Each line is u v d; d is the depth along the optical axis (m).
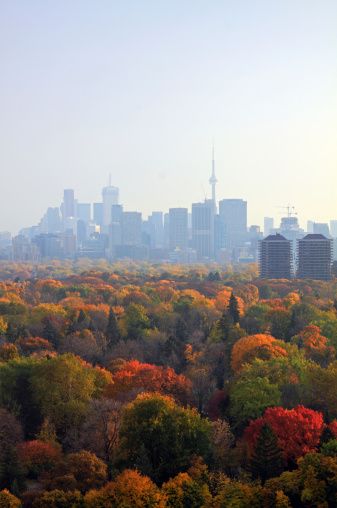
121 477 106.94
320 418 124.50
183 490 105.31
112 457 122.50
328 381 147.25
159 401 127.31
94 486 110.56
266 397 140.50
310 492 102.62
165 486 106.00
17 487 108.00
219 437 127.00
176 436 118.94
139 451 116.19
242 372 162.50
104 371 164.25
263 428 115.31
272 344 190.38
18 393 151.25
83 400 146.88
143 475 112.62
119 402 140.88
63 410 141.38
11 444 120.12
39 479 115.06
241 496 103.69
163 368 181.50
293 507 104.69
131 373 163.25
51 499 102.50
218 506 103.12
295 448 117.19
